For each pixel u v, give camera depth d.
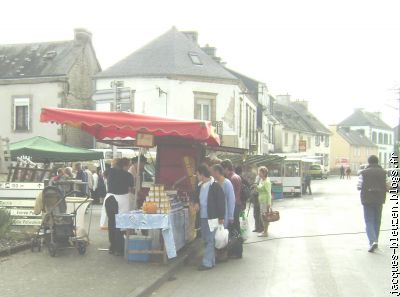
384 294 7.62
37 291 7.38
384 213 20.70
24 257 9.70
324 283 8.35
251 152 37.84
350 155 87.50
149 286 7.80
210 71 31.12
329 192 38.06
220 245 9.62
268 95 52.12
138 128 9.60
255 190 14.66
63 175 15.24
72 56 31.20
